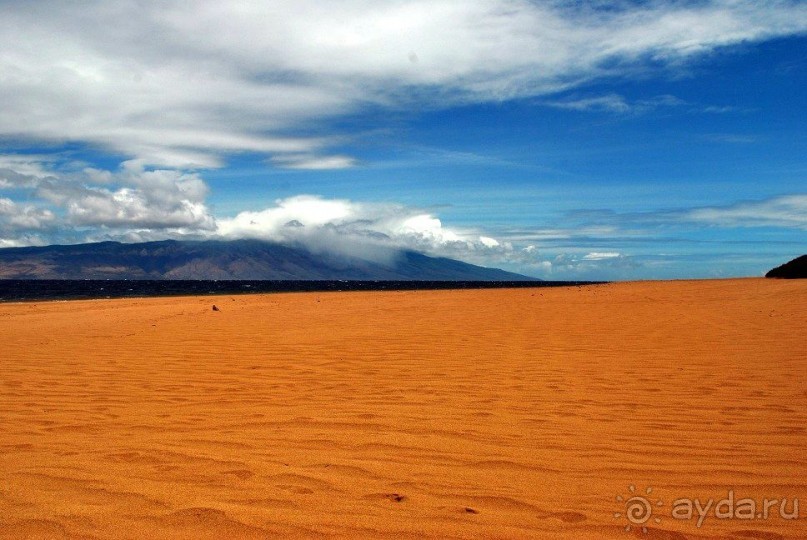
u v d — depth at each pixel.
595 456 3.82
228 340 9.80
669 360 7.35
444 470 3.55
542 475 3.47
